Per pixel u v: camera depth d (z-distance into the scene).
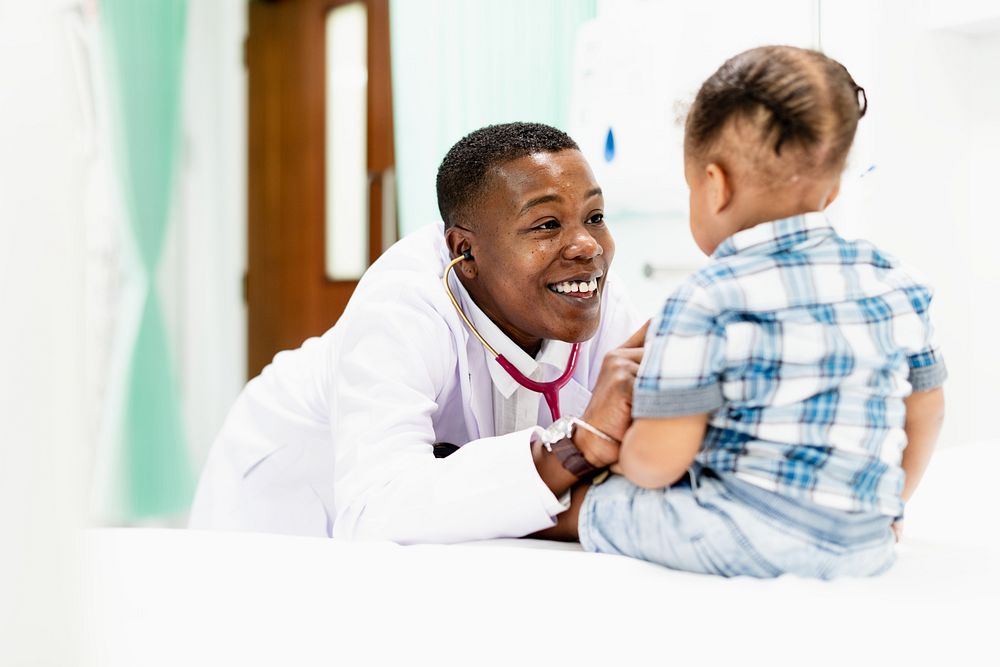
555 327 1.05
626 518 0.79
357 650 0.60
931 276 2.12
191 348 2.96
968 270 2.21
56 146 0.48
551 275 1.03
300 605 0.66
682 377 0.70
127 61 2.64
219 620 0.64
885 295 0.72
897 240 2.04
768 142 0.71
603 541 0.81
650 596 0.66
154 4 2.69
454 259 1.10
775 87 0.70
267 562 0.76
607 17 2.23
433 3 2.37
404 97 2.38
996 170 2.16
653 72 2.13
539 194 1.01
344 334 1.07
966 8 2.00
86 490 0.51
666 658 0.57
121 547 0.79
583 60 2.27
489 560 0.76
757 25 2.07
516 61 2.42
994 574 0.73
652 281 2.28
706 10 2.09
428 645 0.60
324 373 1.28
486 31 2.39
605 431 0.82
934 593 0.67
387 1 3.00
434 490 0.88
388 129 3.00
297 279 3.24
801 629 0.60
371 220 3.04
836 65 0.72
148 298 2.70
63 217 0.49
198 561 0.76
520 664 0.58
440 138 2.38
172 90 2.74
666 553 0.74
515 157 1.03
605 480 0.85
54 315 0.49
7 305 0.47
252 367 3.23
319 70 3.19
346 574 0.72
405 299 1.06
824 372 0.69
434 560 0.76
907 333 0.73
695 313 0.70
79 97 0.52
